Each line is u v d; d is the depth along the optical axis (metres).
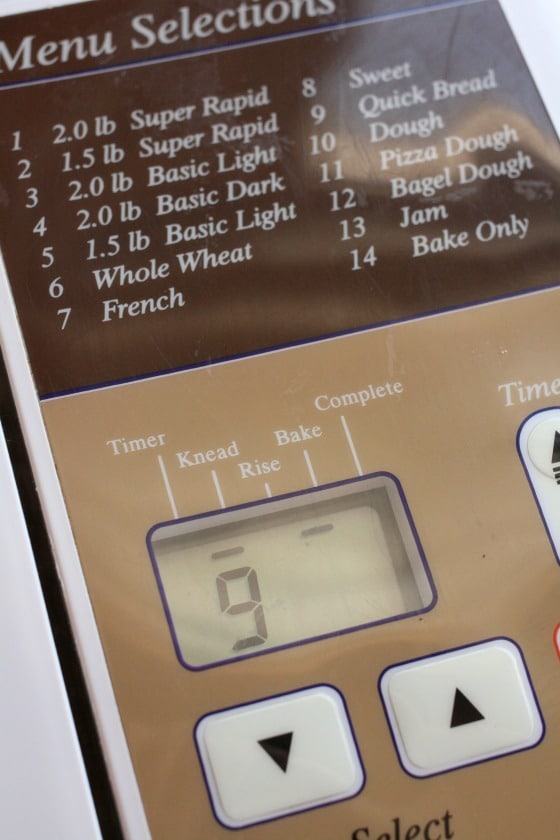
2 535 0.22
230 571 0.22
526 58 0.24
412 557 0.22
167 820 0.21
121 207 0.23
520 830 0.21
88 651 0.21
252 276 0.23
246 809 0.21
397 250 0.23
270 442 0.22
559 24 0.24
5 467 0.22
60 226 0.23
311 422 0.22
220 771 0.21
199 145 0.24
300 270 0.23
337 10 0.24
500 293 0.23
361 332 0.23
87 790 0.21
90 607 0.22
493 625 0.22
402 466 0.22
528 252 0.23
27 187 0.23
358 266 0.23
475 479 0.22
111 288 0.23
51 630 0.22
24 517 0.22
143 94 0.24
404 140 0.24
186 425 0.22
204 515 0.22
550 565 0.22
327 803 0.21
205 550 0.22
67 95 0.24
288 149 0.24
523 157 0.24
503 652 0.22
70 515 0.22
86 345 0.23
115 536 0.22
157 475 0.22
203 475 0.22
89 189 0.23
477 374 0.23
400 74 0.24
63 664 0.22
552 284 0.23
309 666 0.21
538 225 0.23
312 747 0.21
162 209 0.23
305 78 0.24
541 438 0.22
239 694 0.21
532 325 0.23
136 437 0.22
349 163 0.24
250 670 0.21
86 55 0.24
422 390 0.23
